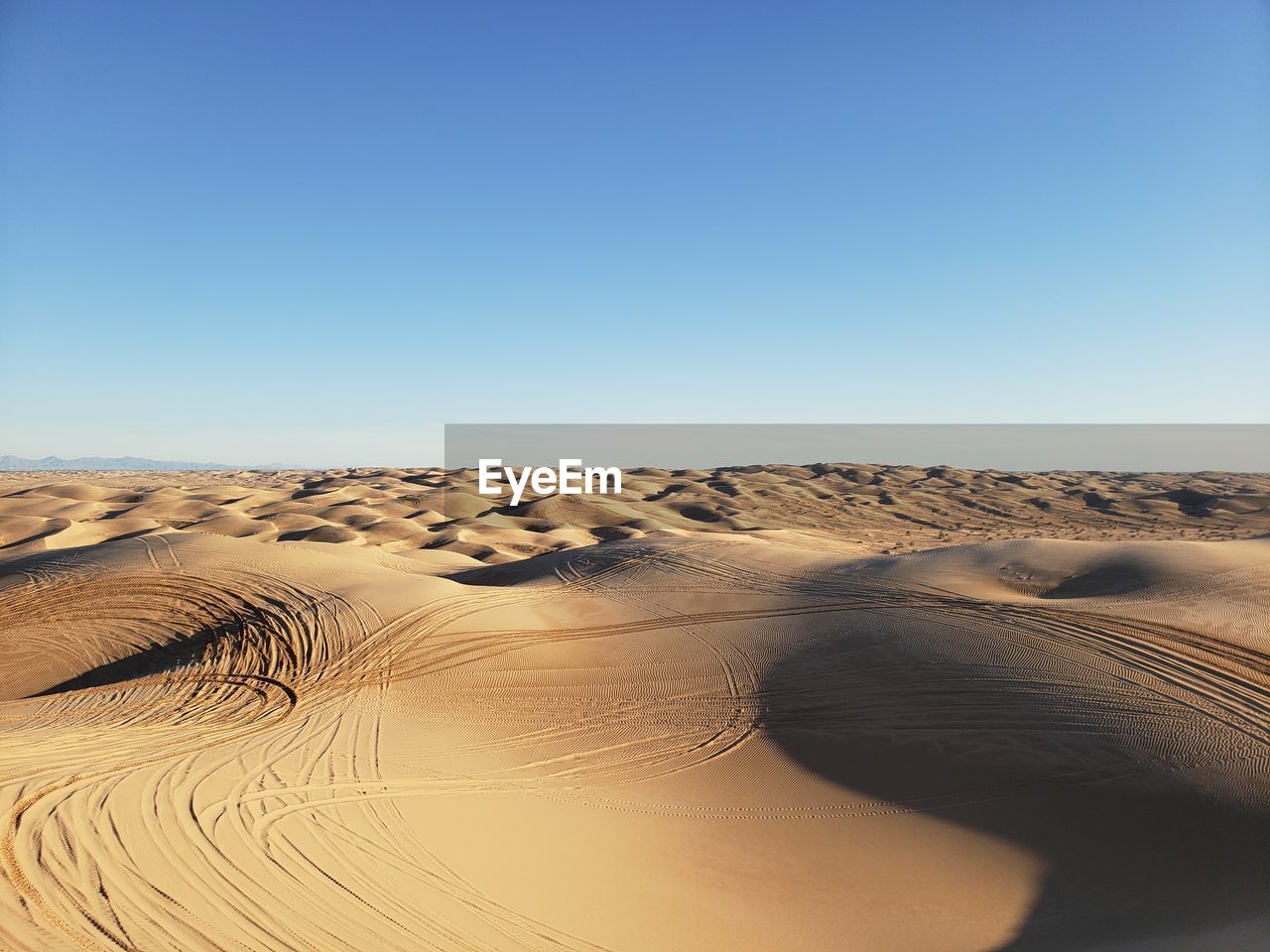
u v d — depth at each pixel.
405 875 8.90
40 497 66.00
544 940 7.96
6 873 7.12
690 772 14.67
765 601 24.70
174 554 26.06
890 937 9.27
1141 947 8.89
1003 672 17.41
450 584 25.70
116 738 13.52
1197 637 17.78
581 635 22.22
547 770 14.37
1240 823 11.77
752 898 10.05
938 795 13.51
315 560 26.67
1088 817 12.42
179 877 7.69
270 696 17.22
